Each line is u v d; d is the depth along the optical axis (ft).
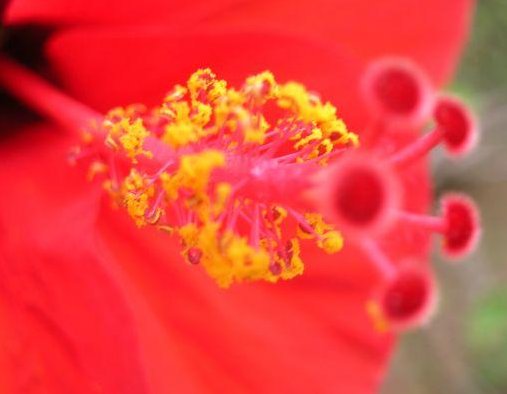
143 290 0.33
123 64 0.33
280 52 0.32
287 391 0.34
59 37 0.33
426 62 0.35
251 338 0.34
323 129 0.28
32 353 0.30
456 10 0.35
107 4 0.33
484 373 0.54
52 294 0.30
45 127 0.34
